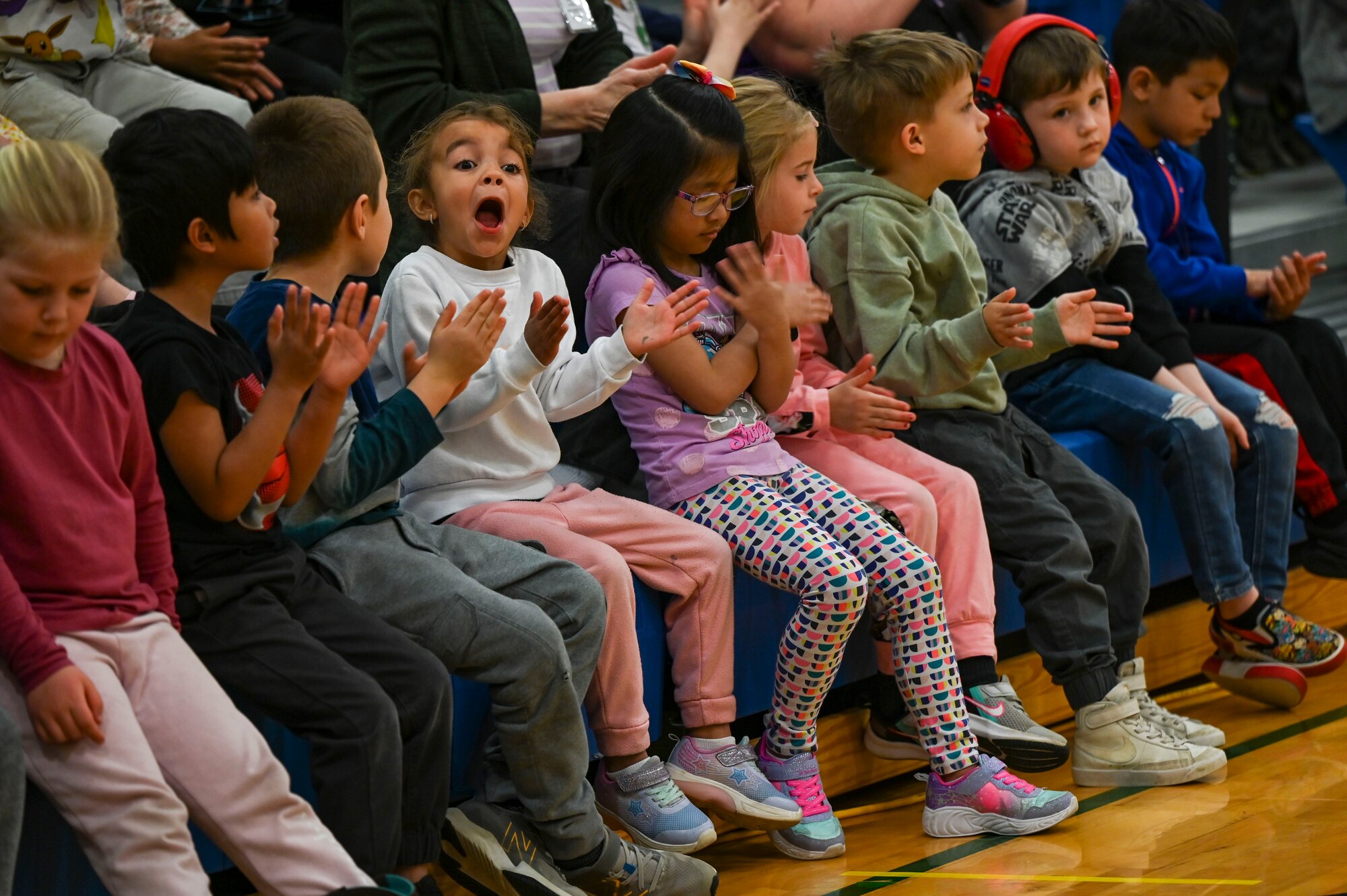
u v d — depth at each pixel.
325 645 5.99
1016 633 9.48
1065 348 8.86
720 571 7.32
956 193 10.22
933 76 8.61
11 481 5.20
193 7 10.93
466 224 7.13
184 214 5.76
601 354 7.17
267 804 5.41
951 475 8.37
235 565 5.89
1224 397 10.07
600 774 7.09
